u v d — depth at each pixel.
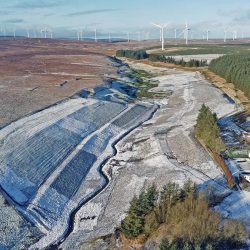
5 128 57.19
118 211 40.50
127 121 70.19
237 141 55.81
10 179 44.69
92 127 64.75
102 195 44.81
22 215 39.59
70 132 60.38
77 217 41.00
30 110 67.19
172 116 70.56
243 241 31.84
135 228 33.91
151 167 49.22
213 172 45.97
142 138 60.16
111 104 77.25
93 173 50.47
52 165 49.94
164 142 56.22
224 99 78.25
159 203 36.25
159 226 34.34
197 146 52.84
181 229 32.28
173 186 37.31
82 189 46.59
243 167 47.25
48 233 38.09
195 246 28.80
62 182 46.69
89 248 34.44
